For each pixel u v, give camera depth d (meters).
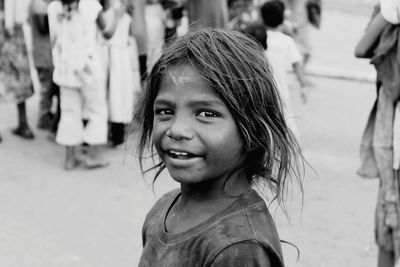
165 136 1.22
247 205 1.27
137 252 3.73
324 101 7.18
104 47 4.88
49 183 4.65
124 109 5.00
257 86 1.25
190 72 1.20
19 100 5.37
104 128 4.86
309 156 5.38
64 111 4.79
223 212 1.25
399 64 2.89
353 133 6.11
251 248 1.19
